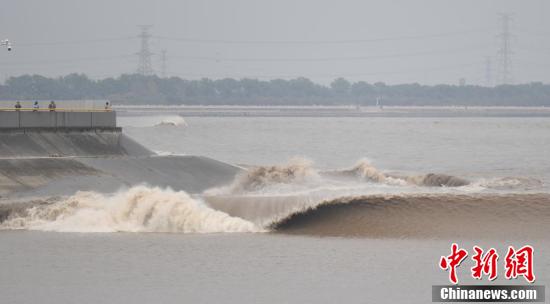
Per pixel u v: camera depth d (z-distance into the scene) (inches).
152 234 7775.6
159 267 6540.4
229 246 7234.3
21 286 6092.5
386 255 6914.4
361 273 6378.0
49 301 5772.6
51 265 6614.2
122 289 5999.0
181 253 6963.6
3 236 7682.1
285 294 5885.8
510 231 7564.0
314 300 5743.1
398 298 5821.9
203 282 6146.7
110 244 7308.1
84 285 6097.4
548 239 7347.4
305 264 6619.1
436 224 7765.8
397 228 7736.2
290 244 7308.1
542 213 7854.3
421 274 6348.4
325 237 7588.6
